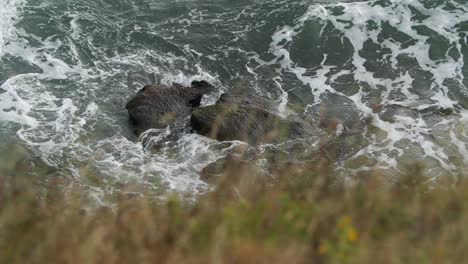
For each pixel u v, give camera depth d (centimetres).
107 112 4769
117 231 2488
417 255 2211
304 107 4953
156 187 3912
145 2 6116
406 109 4884
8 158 4100
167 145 4391
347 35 5741
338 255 2167
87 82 5100
